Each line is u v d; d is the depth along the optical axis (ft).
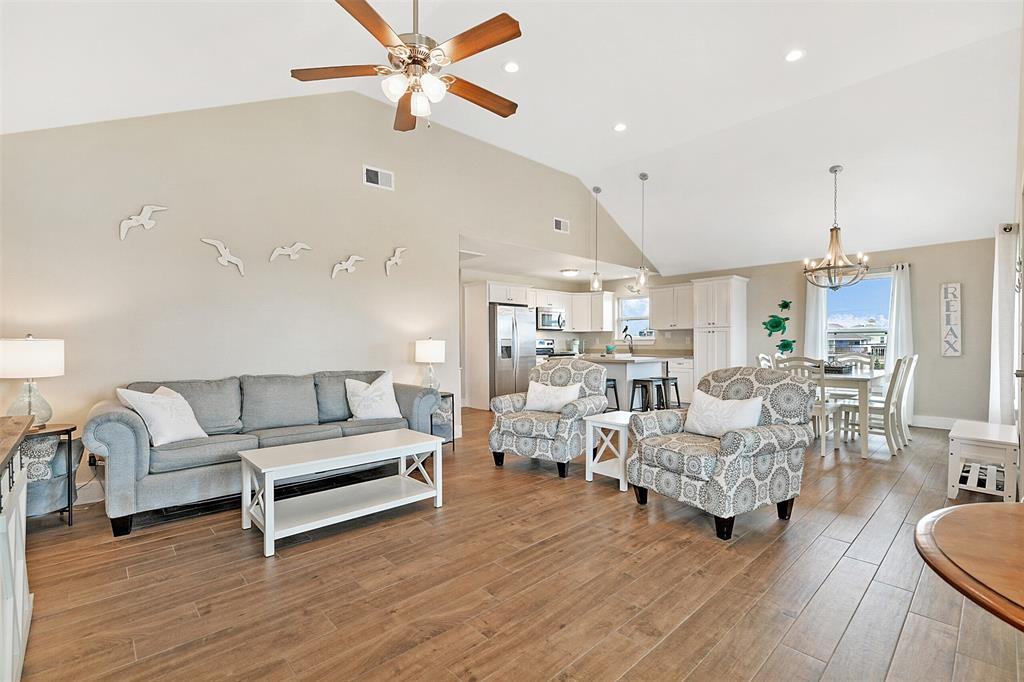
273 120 13.79
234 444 10.59
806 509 10.48
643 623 6.32
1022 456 8.16
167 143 12.09
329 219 14.85
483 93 8.43
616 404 22.13
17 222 10.32
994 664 5.49
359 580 7.45
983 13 10.74
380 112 16.05
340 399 13.98
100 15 7.86
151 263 11.84
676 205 21.85
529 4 10.65
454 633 6.12
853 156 16.51
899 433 16.49
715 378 11.44
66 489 9.69
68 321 10.83
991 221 18.11
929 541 2.87
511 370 25.95
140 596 6.98
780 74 13.32
